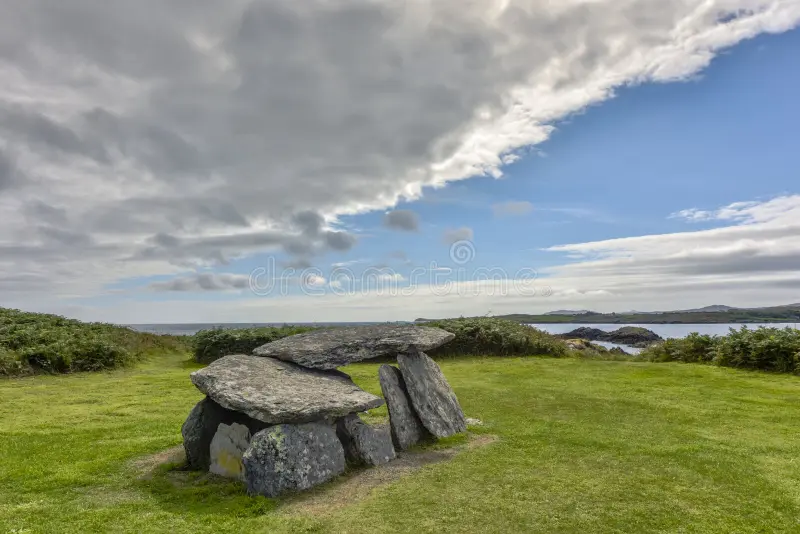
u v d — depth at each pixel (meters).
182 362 16.88
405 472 6.04
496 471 6.01
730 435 7.46
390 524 4.64
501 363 15.88
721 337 15.50
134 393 11.08
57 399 10.33
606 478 5.75
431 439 7.36
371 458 6.30
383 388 7.36
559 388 11.29
